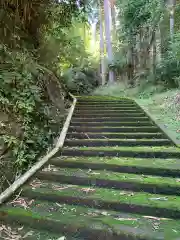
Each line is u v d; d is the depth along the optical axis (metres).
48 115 4.36
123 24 11.94
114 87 12.78
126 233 1.76
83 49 13.84
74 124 5.02
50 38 6.41
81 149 3.57
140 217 1.99
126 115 5.68
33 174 2.80
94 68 16.86
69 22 6.43
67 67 12.93
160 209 2.02
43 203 2.27
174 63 8.45
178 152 3.27
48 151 3.69
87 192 2.40
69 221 1.93
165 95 8.07
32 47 5.13
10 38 4.21
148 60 11.24
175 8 8.37
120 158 3.27
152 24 9.84
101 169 2.99
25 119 3.43
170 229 1.80
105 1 15.44
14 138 3.08
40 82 4.43
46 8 5.36
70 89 12.16
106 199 2.21
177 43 7.26
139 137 4.14
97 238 1.81
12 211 2.11
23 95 3.47
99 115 5.70
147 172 2.80
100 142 3.86
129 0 10.81
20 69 3.68
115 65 13.88
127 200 2.19
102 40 16.61
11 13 4.32
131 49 12.81
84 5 6.39
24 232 1.91
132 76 12.96
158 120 5.07
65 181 2.71
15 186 2.48
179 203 2.11
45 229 1.94
